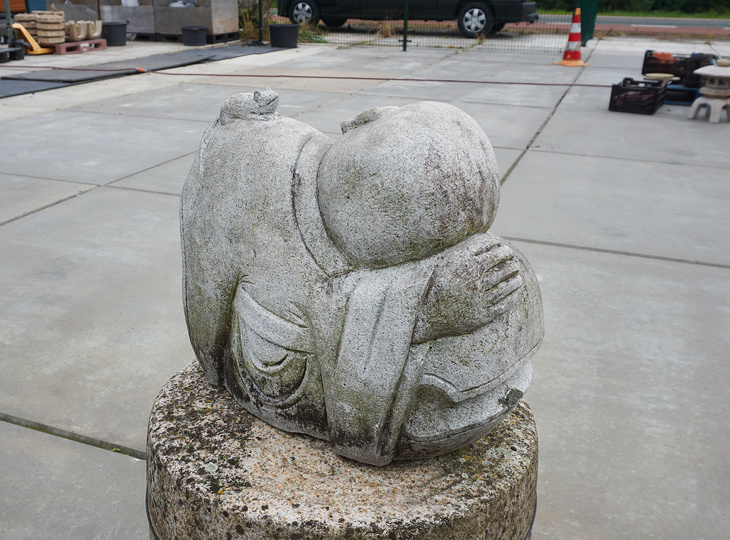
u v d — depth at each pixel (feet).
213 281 5.76
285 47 47.39
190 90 30.68
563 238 14.82
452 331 4.86
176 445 5.74
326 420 5.53
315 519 4.96
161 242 14.28
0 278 12.52
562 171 19.56
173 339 10.78
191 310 6.13
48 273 12.78
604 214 16.29
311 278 5.19
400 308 4.81
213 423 6.04
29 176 18.21
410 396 5.00
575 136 23.67
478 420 5.18
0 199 16.42
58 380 9.62
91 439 8.50
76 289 12.22
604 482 7.93
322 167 5.22
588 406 9.29
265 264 5.33
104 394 9.36
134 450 8.35
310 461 5.58
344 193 4.89
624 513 7.47
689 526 7.30
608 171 19.69
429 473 5.50
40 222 15.08
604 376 9.96
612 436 8.71
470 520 5.11
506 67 39.96
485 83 33.76
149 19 48.11
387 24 56.13
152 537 6.04
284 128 5.64
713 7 98.37
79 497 7.63
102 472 8.00
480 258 4.81
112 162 19.66
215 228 5.62
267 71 36.52
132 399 9.27
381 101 28.12
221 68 37.47
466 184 4.81
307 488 5.27
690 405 9.32
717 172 19.84
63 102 27.76
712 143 23.27
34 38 41.39
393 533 4.91
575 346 10.73
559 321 11.45
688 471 8.11
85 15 48.19
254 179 5.41
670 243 14.67
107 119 24.90
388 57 43.57
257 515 4.99
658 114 28.14
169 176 18.45
